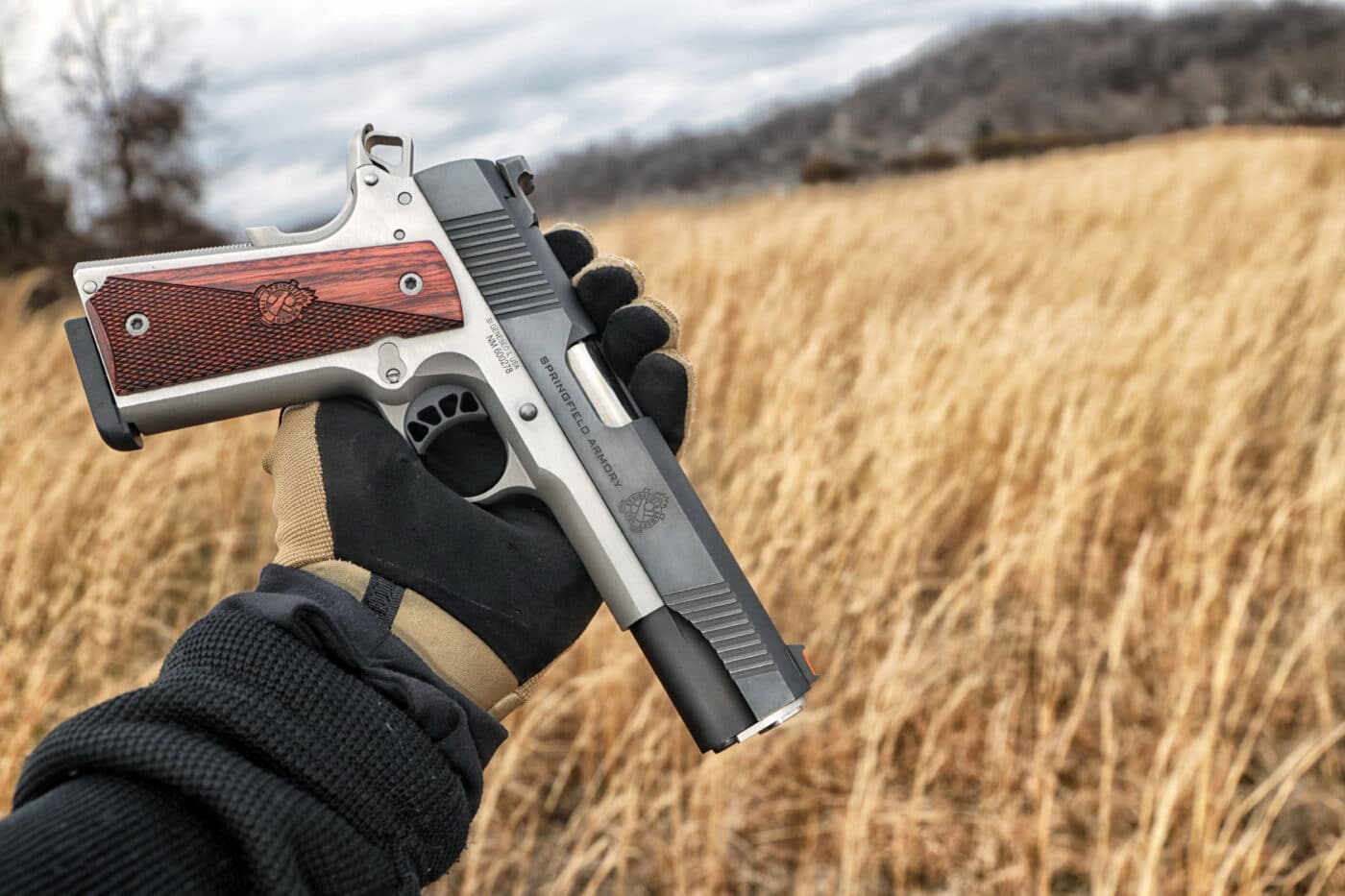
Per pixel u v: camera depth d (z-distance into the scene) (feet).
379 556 2.72
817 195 48.60
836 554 9.62
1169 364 12.94
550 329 3.14
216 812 1.64
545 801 8.48
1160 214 26.55
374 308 2.95
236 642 1.96
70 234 30.63
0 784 7.36
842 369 15.28
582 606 3.08
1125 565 10.86
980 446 11.47
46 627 9.40
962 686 8.02
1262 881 6.51
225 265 2.85
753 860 7.80
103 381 2.77
